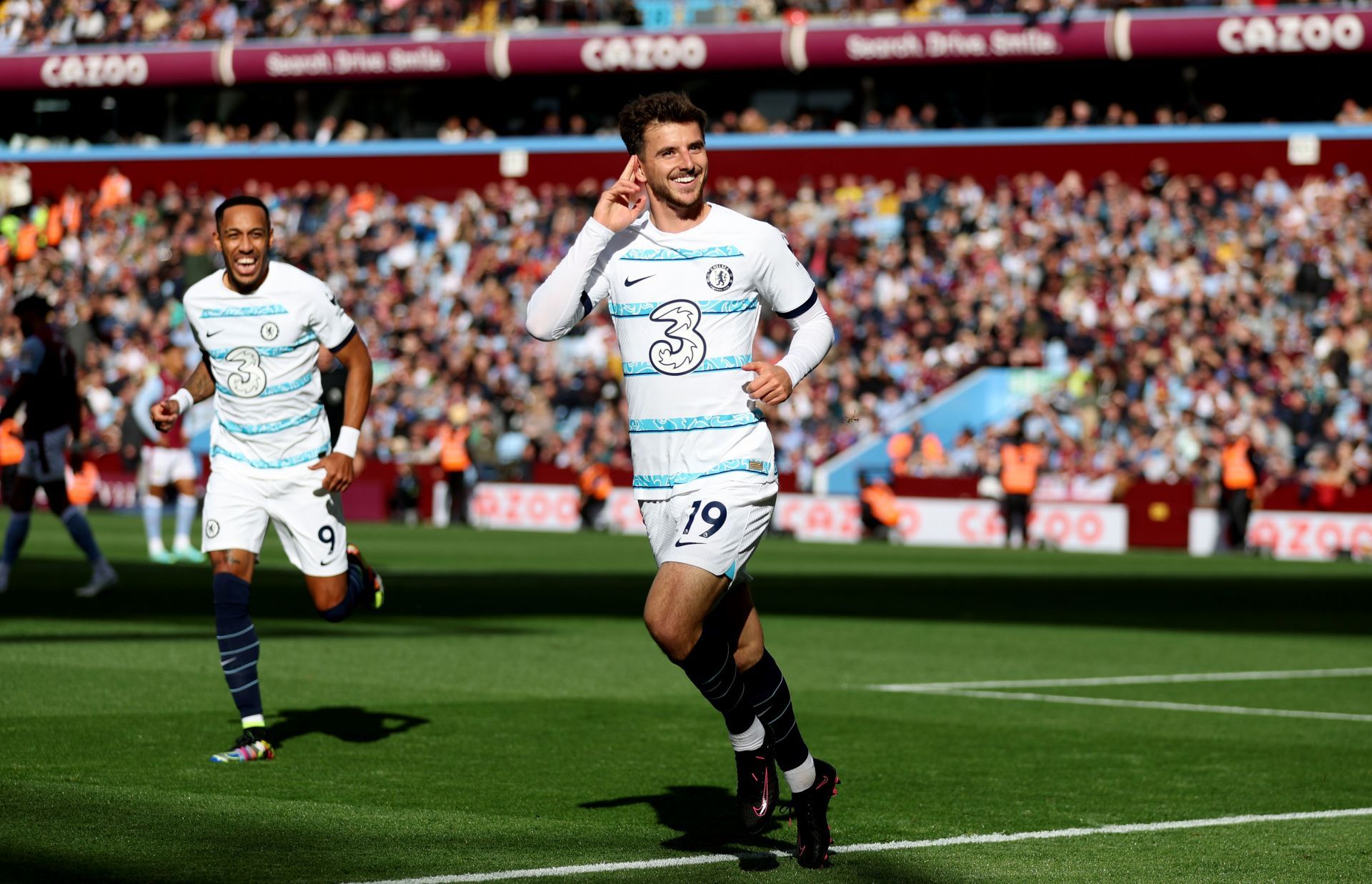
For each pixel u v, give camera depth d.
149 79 66.25
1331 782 10.97
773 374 8.00
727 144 60.84
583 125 65.38
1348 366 47.81
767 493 8.23
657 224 8.32
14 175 66.81
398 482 50.66
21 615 20.05
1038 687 15.78
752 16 63.44
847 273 54.88
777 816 9.48
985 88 61.50
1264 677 16.95
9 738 11.42
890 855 8.52
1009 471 43.09
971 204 56.53
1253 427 45.94
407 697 14.07
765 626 21.42
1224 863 8.48
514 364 55.12
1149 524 44.06
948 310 52.91
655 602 7.96
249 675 10.93
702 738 12.20
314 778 10.29
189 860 7.98
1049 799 10.20
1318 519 42.31
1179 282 52.00
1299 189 55.47
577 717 13.10
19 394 21.94
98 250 63.72
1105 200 55.22
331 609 11.38
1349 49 55.41
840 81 62.69
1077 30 57.47
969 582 30.02
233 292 10.96
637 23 64.81
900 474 46.66
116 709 12.87
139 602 22.03
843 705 14.34
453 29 65.69
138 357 55.91
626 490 47.53
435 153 63.66
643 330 8.24
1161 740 12.64
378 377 56.44
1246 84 59.59
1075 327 51.47
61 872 7.68
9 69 67.44
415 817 9.18
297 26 66.81
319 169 64.69
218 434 11.26
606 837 8.79
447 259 60.12
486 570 30.42
